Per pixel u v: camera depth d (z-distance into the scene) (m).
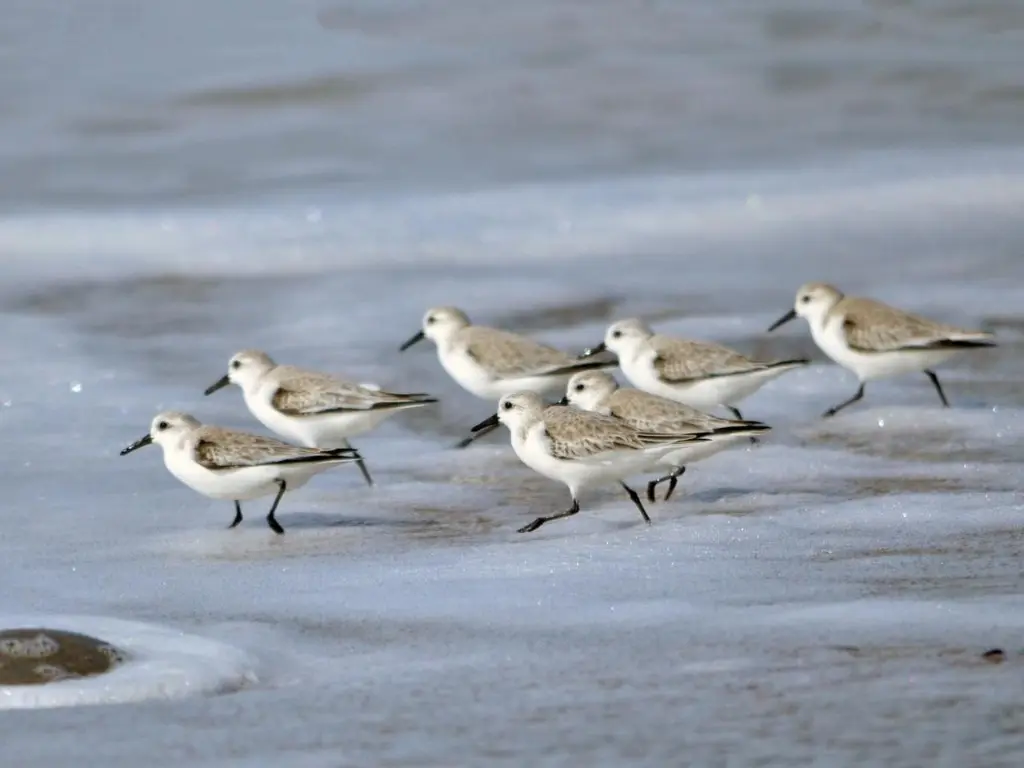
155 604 9.59
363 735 7.14
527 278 20.95
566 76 34.56
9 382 15.82
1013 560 10.12
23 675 7.82
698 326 18.48
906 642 8.30
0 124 31.00
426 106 32.50
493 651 8.45
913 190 25.91
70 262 21.86
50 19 38.12
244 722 7.34
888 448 13.65
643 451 11.45
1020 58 36.53
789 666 7.96
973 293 19.70
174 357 17.06
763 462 13.23
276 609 9.42
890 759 6.67
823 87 34.38
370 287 20.48
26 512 12.03
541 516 11.93
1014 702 7.32
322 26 38.19
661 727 7.14
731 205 25.23
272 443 11.63
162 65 34.78
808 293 15.39
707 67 35.78
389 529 11.59
